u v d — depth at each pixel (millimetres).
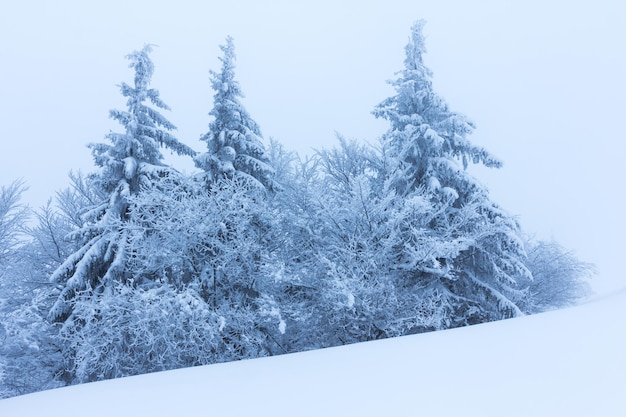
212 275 11414
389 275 11172
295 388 3678
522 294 12781
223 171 12734
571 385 2729
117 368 10320
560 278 16172
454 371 3510
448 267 10922
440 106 13492
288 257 12164
